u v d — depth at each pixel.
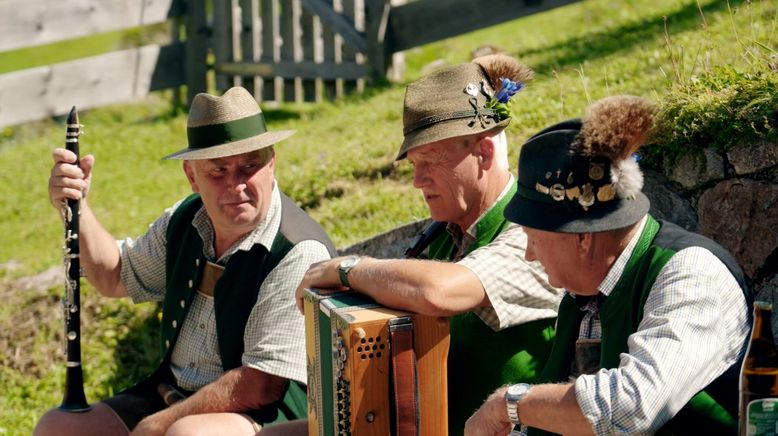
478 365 3.42
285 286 3.96
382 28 9.66
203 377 4.17
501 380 3.39
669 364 2.57
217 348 4.12
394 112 8.33
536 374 3.39
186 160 4.18
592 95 6.58
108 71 9.87
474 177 3.45
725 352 2.68
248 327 4.00
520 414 2.79
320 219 6.35
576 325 3.09
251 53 10.16
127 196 8.29
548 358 3.28
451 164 3.44
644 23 8.88
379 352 3.12
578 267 2.87
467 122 3.42
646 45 7.66
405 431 3.10
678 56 6.62
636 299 2.80
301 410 4.00
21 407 5.86
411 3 9.64
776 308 4.05
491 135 3.46
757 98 4.29
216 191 3.97
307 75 9.97
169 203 7.98
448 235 3.74
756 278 4.15
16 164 9.77
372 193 6.52
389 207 6.20
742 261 4.20
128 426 4.22
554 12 10.86
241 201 3.96
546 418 2.72
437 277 3.17
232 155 3.91
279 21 10.02
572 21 10.30
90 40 16.73
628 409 2.56
